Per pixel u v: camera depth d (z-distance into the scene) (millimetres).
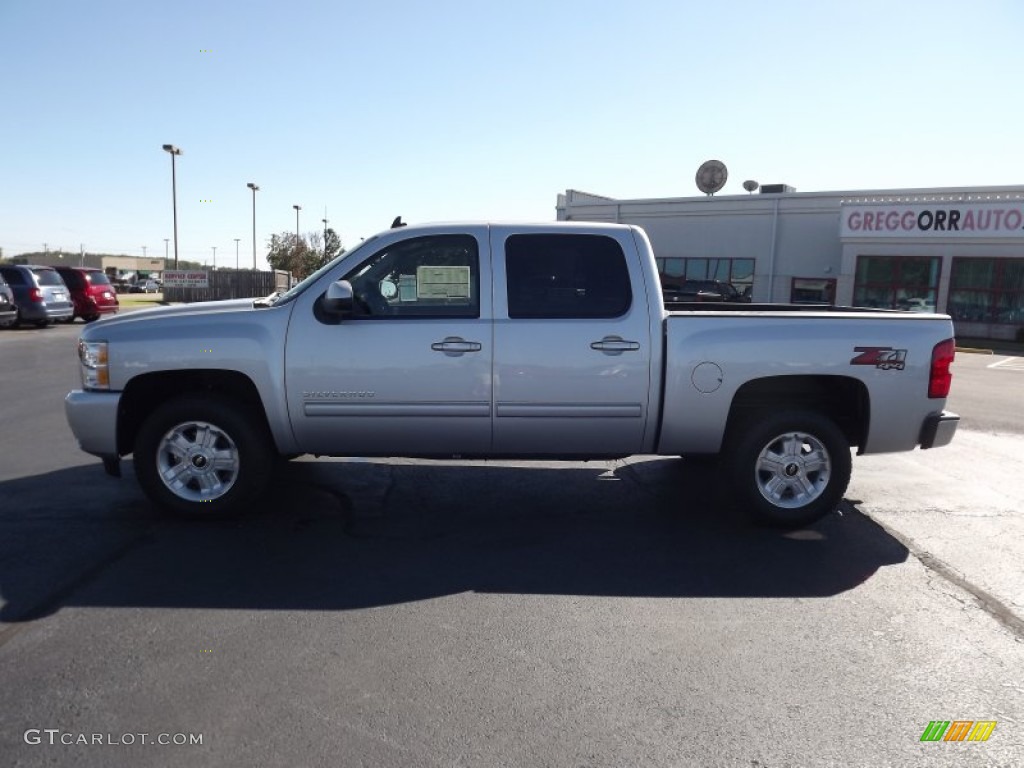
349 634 3756
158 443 5277
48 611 3945
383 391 5203
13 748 2814
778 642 3756
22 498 5898
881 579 4594
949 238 25875
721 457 5539
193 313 5316
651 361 5234
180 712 3062
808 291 29656
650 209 32625
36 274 21422
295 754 2807
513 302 5246
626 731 2988
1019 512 5988
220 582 4359
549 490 6414
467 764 2770
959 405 11531
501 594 4281
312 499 6012
